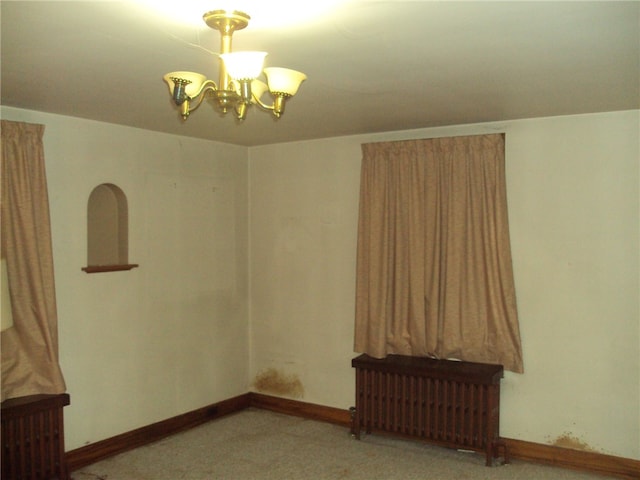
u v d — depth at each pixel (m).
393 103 3.44
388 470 3.75
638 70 2.71
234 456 4.01
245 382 5.11
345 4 1.92
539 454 3.86
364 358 4.23
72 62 2.58
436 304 4.07
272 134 4.52
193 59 2.54
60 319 3.72
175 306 4.49
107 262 4.29
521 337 3.93
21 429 3.26
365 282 4.34
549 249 3.84
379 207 4.27
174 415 4.49
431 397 3.99
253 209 5.12
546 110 3.63
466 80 2.90
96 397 3.94
